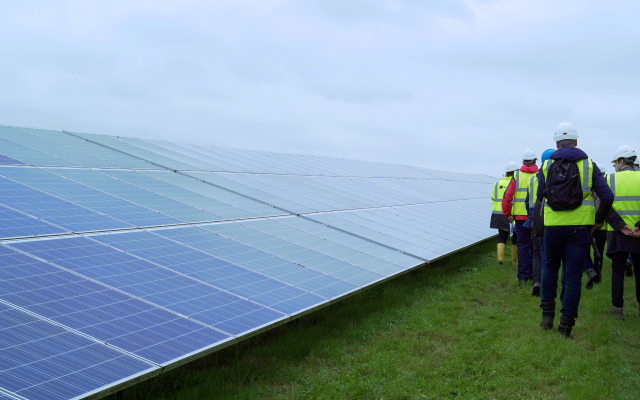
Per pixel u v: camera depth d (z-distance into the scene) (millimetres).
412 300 9047
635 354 6559
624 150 8656
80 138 13391
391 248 9719
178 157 13922
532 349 6508
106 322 4805
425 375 5898
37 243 5918
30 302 4746
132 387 5336
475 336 7234
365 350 6691
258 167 15938
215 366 6105
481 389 5562
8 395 3609
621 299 8062
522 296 9406
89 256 5973
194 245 7230
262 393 5430
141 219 7672
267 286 6586
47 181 8258
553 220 6898
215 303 5766
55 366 4047
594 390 5332
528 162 10273
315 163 20781
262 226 9023
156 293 5613
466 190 24953
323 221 10547
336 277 7500
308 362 6297
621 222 7773
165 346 4707
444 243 11133
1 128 11797
